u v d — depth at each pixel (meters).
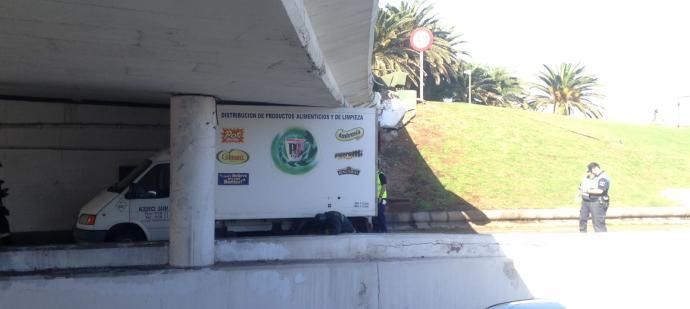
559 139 25.00
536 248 8.49
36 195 13.90
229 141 10.81
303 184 11.03
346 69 9.09
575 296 8.48
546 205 17.86
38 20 4.35
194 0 4.00
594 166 13.95
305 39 5.22
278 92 8.52
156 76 6.63
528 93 54.62
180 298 7.29
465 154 21.84
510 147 23.00
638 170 22.48
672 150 26.28
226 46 5.23
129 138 14.43
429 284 8.05
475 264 8.26
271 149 10.95
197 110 7.88
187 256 7.63
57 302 7.00
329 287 7.68
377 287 7.84
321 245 8.22
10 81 7.39
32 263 7.54
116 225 10.69
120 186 11.01
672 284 8.66
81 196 14.18
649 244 8.74
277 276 7.54
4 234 10.72
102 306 7.10
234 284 7.43
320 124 11.12
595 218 13.84
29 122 13.62
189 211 7.70
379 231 12.95
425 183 18.81
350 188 11.20
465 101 50.62
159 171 11.04
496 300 8.25
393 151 21.09
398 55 40.16
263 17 4.40
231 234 11.04
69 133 14.11
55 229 13.99
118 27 4.57
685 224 17.06
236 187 10.83
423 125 24.42
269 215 10.90
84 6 4.05
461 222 16.39
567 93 52.03
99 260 7.73
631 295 8.59
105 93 9.28
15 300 6.91
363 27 6.95
